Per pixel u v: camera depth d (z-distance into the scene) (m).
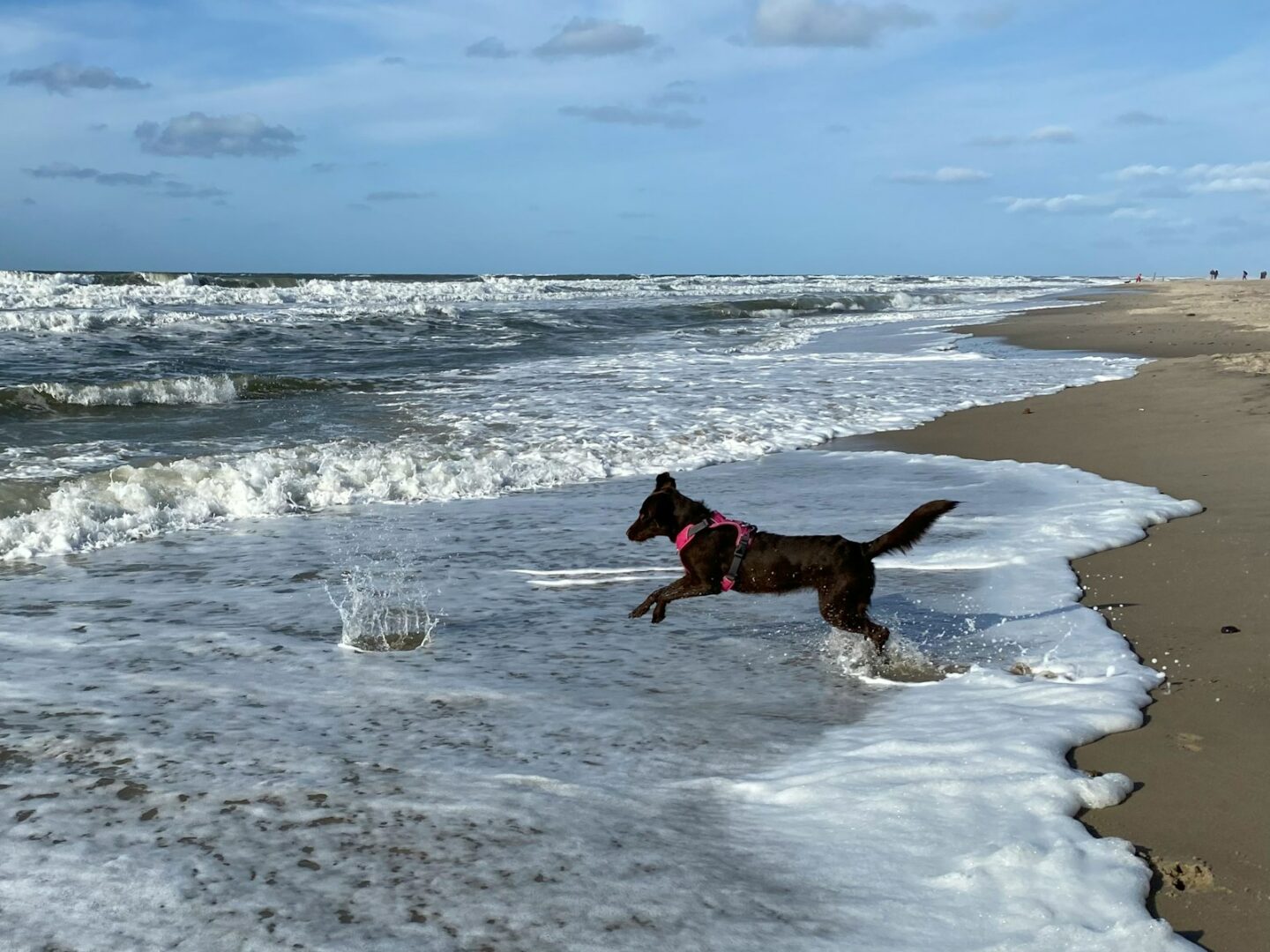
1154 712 2.78
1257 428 6.87
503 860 2.04
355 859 2.04
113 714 2.79
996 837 2.11
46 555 4.60
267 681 3.07
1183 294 31.22
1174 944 1.74
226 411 8.36
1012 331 16.56
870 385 9.95
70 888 1.93
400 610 3.80
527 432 7.54
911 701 2.92
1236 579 3.90
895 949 1.75
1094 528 4.65
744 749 2.61
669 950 1.75
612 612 3.83
